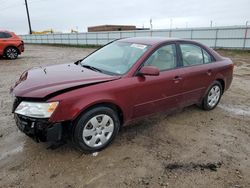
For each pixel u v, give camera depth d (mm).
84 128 2879
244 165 2945
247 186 2568
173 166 2865
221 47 20891
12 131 3621
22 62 11727
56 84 2854
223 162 2986
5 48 12578
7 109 4535
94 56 4109
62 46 31906
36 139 2754
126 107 3209
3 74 8219
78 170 2729
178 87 3803
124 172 2725
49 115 2609
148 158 3012
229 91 6328
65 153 3049
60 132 2717
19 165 2789
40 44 38750
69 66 3783
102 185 2506
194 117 4387
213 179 2654
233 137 3668
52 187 2455
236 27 19531
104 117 3037
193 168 2840
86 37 31750
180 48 3938
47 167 2762
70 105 2678
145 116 3562
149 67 3166
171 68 3734
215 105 4816
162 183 2559
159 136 3604
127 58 3531
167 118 4293
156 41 3746
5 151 3074
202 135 3691
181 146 3334
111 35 28469
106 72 3381
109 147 3234
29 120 2688
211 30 21094
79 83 2877
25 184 2486
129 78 3195
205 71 4230
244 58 14781
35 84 2875
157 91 3504
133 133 3666
